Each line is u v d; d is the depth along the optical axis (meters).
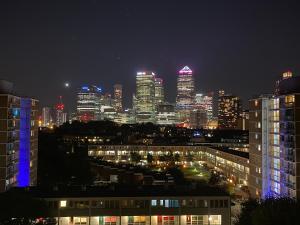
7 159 134.75
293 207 83.56
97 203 103.38
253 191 165.38
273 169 148.38
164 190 111.38
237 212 138.88
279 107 143.50
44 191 107.94
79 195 104.44
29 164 154.75
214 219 105.44
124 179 172.50
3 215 88.94
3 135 134.25
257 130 161.62
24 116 155.00
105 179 190.62
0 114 134.62
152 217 104.75
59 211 101.62
